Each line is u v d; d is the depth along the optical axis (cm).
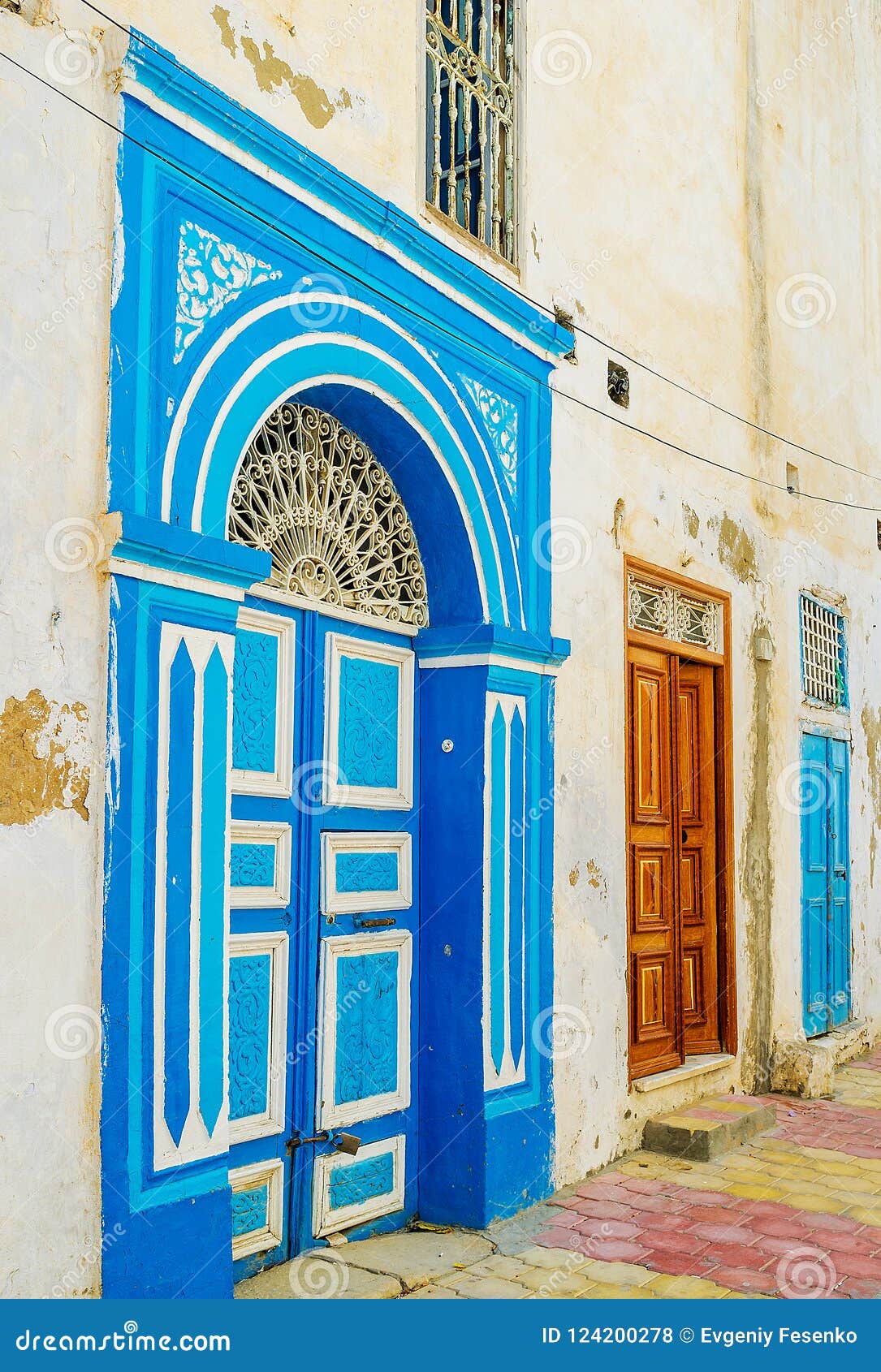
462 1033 498
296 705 453
